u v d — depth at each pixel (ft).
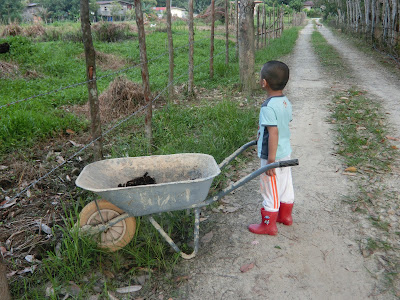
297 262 9.32
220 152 15.72
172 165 10.41
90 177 9.27
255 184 13.60
